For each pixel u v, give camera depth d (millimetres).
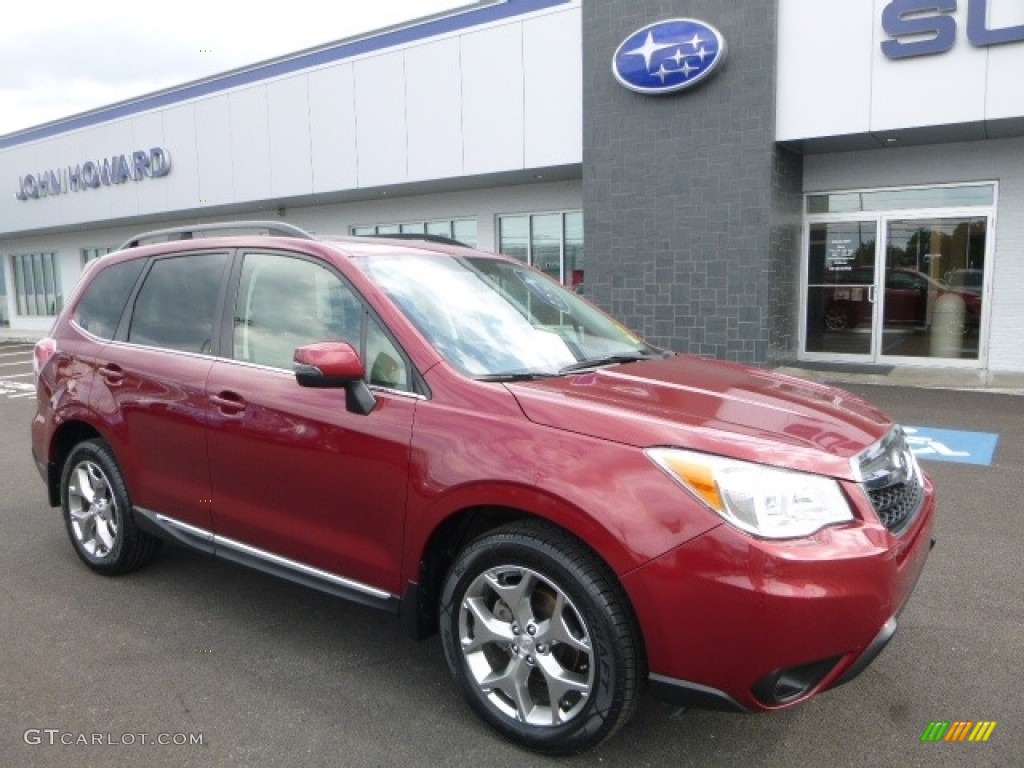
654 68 11633
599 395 2947
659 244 12156
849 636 2455
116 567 4391
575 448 2684
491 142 13938
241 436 3559
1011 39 9703
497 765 2781
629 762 2793
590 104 12469
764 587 2381
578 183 14891
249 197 17750
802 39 10961
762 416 2863
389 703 3186
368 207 17781
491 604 2961
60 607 4090
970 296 11781
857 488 2607
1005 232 11398
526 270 4309
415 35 14539
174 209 19656
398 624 3918
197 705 3170
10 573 4562
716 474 2492
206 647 3658
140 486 4125
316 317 3506
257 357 3654
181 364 3906
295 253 3674
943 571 4469
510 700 2920
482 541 2877
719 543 2430
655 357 3895
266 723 3045
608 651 2598
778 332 12062
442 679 3379
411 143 14898
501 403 2908
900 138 11195
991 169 11359
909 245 12109
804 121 11078
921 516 2992
